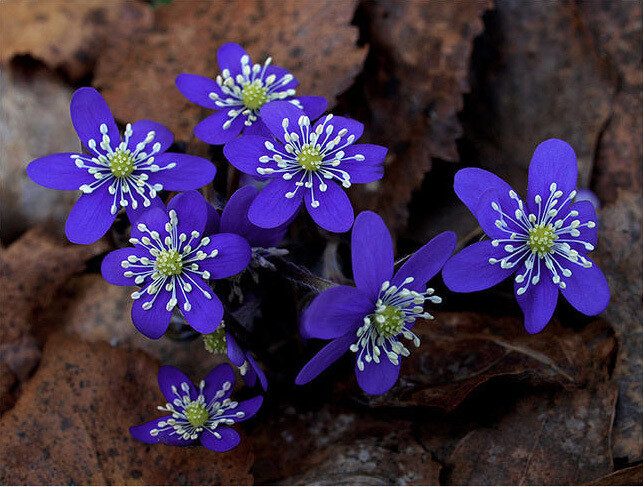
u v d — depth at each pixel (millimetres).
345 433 164
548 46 187
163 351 173
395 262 145
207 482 158
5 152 186
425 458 159
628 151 182
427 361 161
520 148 186
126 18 191
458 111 180
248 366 151
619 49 185
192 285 138
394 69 183
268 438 164
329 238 164
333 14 180
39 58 189
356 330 136
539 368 157
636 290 167
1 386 169
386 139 181
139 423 163
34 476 158
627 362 162
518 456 157
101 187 143
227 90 152
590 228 141
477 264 136
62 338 170
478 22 180
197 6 188
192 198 136
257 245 146
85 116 144
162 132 149
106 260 138
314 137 141
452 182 184
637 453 156
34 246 177
